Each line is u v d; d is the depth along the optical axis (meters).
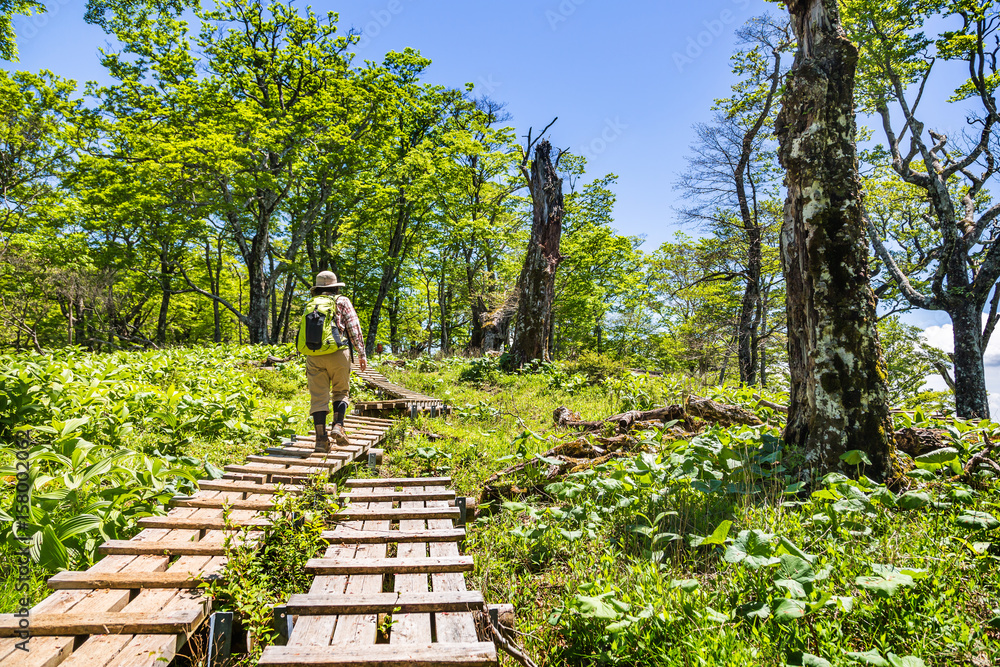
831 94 5.21
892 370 26.62
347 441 5.83
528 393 11.76
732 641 2.58
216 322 30.41
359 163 25.08
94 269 23.80
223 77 24.05
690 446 4.75
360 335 5.70
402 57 28.72
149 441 5.99
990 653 2.49
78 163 20.36
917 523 3.77
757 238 20.41
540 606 3.27
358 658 2.23
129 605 2.63
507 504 4.23
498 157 28.89
